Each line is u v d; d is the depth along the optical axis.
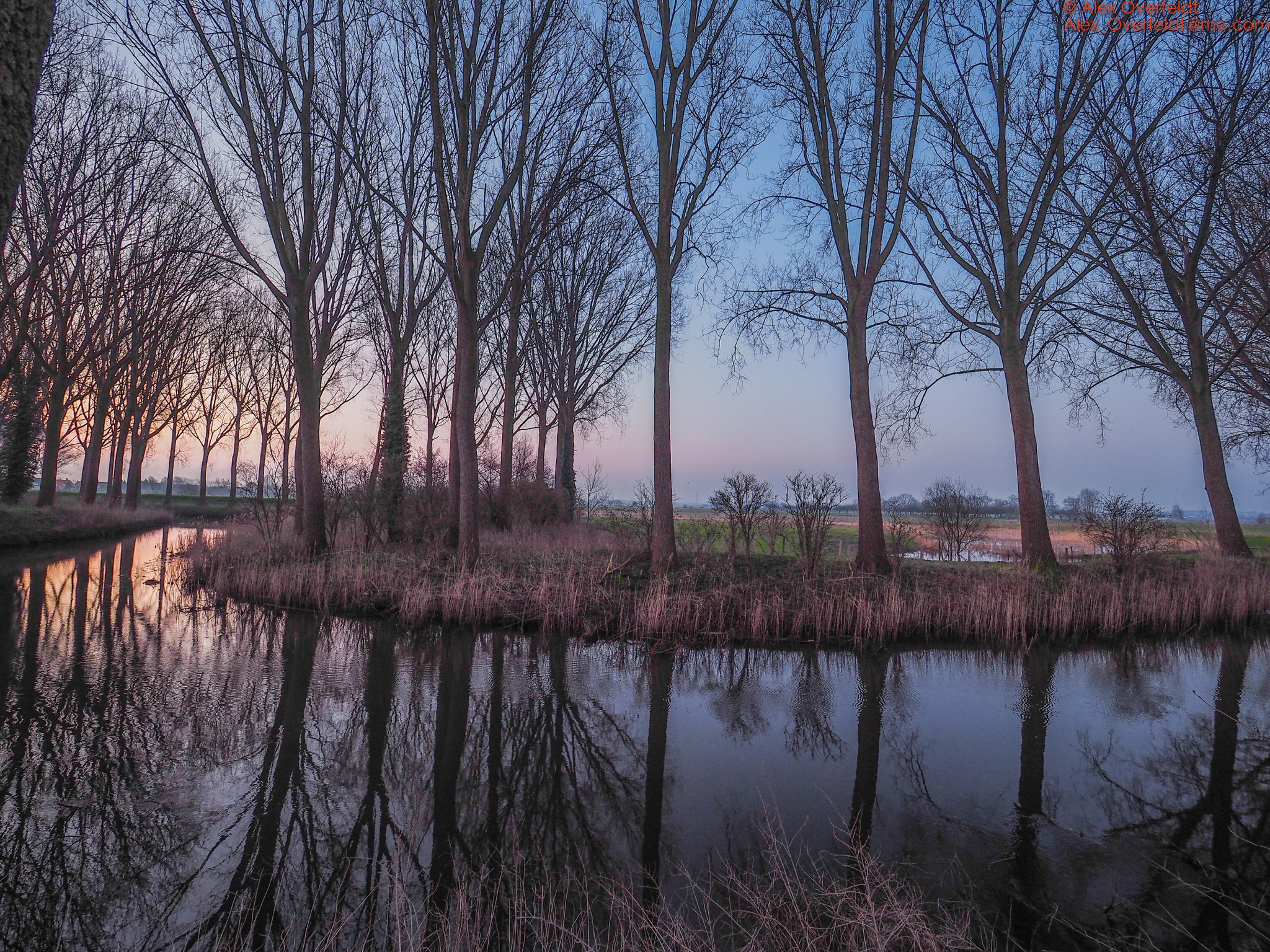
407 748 5.67
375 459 17.58
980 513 16.58
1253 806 4.74
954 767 5.44
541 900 3.53
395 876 3.54
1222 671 8.54
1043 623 10.13
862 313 12.43
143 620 10.27
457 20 11.80
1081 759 5.60
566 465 25.47
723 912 3.43
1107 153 14.91
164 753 5.30
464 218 12.36
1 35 1.53
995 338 14.33
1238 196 15.78
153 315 25.98
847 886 3.62
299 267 14.34
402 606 10.38
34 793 4.57
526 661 8.45
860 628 9.77
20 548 20.02
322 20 12.07
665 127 11.91
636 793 4.93
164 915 3.38
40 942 3.16
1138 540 12.49
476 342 12.76
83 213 18.48
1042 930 3.31
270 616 10.71
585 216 19.44
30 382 27.39
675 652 9.07
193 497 56.84
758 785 5.09
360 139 13.80
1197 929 3.34
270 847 4.05
